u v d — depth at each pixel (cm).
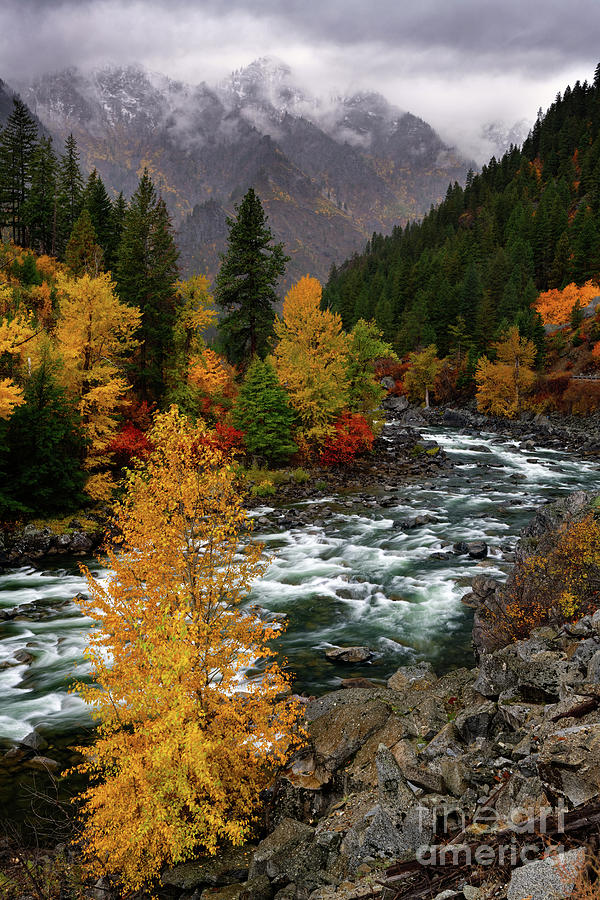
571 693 880
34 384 2898
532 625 1422
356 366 4928
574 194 14438
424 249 15400
